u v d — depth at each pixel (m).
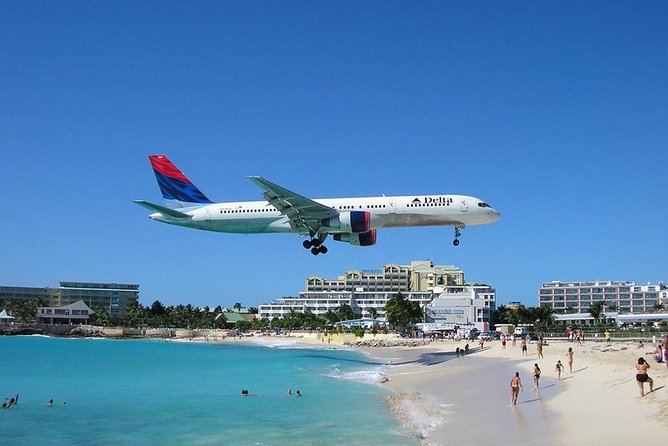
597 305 167.62
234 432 31.56
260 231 52.25
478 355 72.69
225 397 45.28
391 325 156.75
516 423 26.95
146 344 148.50
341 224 46.88
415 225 49.41
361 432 30.25
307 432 30.83
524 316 156.25
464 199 48.81
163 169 55.00
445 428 28.58
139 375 64.50
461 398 38.12
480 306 146.75
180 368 73.75
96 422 35.19
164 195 54.88
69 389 51.81
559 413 27.72
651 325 137.88
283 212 48.53
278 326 191.75
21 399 45.41
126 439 30.52
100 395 47.47
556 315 178.62
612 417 24.53
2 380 59.53
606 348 64.62
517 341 90.62
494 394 37.78
